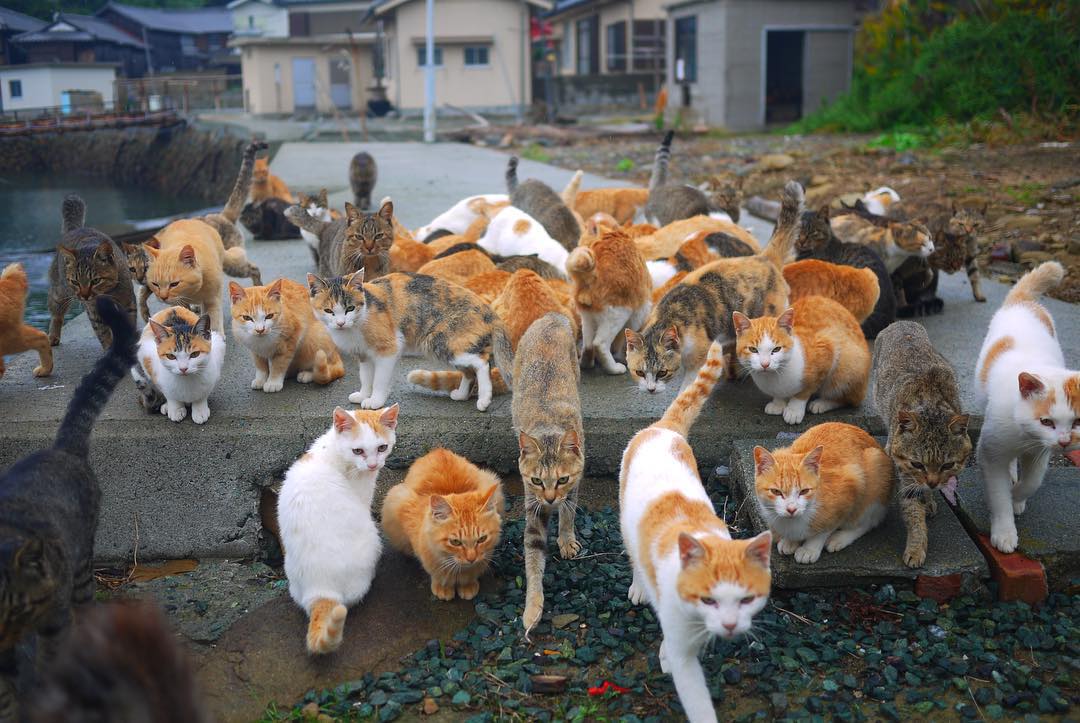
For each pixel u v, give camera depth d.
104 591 4.27
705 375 4.07
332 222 7.71
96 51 19.20
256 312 4.71
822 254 6.36
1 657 3.09
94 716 1.69
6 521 2.99
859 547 3.93
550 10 35.84
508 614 3.80
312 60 38.41
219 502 4.65
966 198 10.68
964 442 3.68
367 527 3.85
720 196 9.50
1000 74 17.61
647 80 32.78
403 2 32.22
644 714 3.24
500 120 30.70
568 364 4.51
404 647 3.67
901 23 21.73
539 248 7.30
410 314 4.85
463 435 4.79
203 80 36.56
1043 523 3.99
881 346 4.51
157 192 21.92
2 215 15.57
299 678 3.51
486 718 3.22
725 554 2.89
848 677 3.35
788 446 4.45
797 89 25.84
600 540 4.34
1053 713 3.17
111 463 4.61
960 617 3.70
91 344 5.96
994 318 4.61
